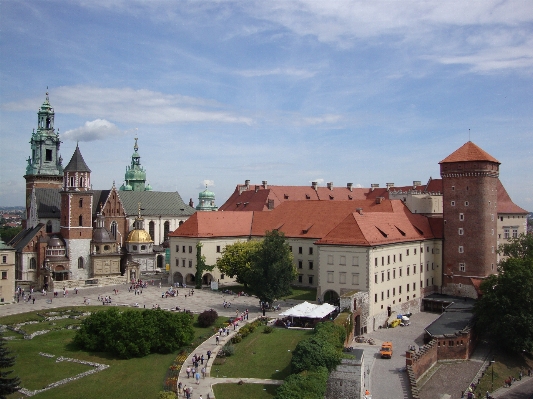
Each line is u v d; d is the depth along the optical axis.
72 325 99.00
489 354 94.12
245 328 90.56
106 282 149.62
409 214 127.38
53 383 69.31
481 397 77.00
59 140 183.88
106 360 78.88
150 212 186.75
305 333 88.81
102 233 161.75
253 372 74.06
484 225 118.94
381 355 83.38
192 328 88.38
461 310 108.44
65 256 153.75
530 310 92.50
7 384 58.47
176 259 146.62
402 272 112.44
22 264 148.88
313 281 134.50
